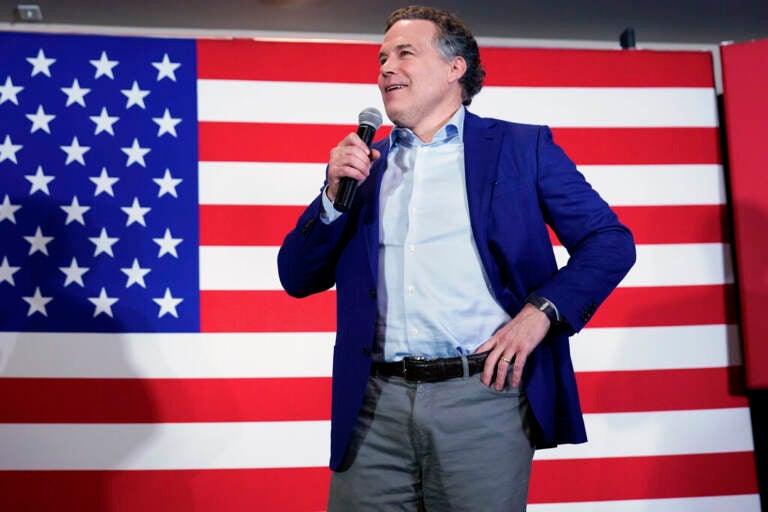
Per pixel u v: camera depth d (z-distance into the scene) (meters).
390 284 1.56
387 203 1.62
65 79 2.85
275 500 2.81
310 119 2.92
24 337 2.77
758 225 2.88
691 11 3.22
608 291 1.52
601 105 3.01
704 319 2.95
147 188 2.85
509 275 1.55
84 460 2.76
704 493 2.89
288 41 2.94
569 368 1.58
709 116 3.03
